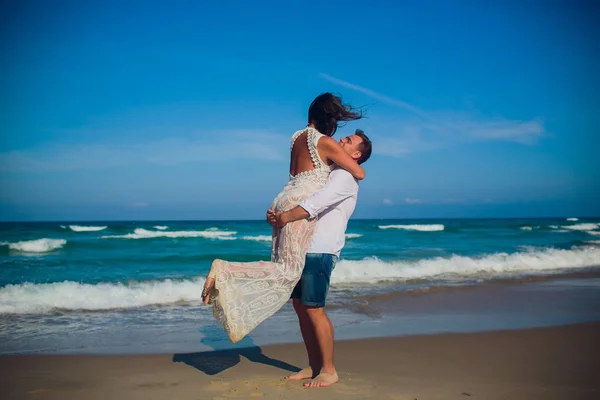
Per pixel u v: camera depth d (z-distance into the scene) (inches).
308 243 129.3
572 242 919.7
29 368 159.9
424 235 1161.4
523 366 161.8
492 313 267.0
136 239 915.4
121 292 317.4
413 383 140.7
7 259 611.5
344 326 229.8
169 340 201.8
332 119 136.2
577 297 327.0
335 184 126.8
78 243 787.4
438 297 320.5
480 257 561.6
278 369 158.4
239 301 123.9
